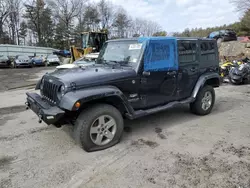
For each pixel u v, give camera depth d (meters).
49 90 3.48
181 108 5.61
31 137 3.90
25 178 2.72
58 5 50.53
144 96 3.86
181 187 2.50
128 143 3.63
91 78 3.26
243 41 16.14
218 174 2.73
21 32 52.41
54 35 52.81
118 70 3.62
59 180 2.67
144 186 2.53
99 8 54.94
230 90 8.18
